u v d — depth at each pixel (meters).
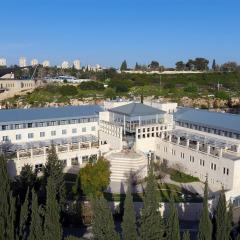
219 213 48.16
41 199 64.19
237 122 89.94
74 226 65.88
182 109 109.50
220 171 79.19
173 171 90.94
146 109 99.38
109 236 45.06
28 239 45.81
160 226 45.78
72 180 84.12
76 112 104.25
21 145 90.75
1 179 46.12
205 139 89.19
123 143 95.75
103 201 46.25
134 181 83.06
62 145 93.38
